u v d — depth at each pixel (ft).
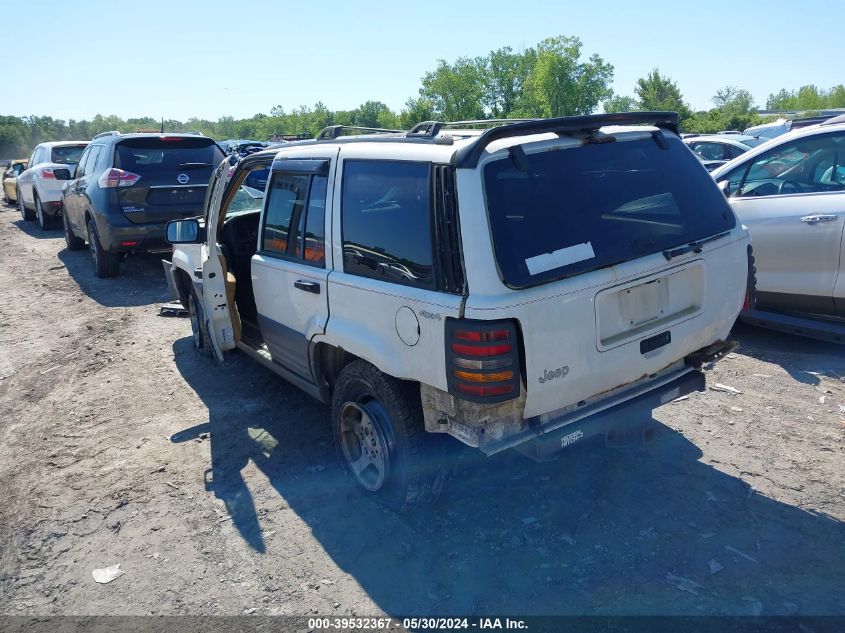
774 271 19.66
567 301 10.25
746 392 17.11
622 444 11.88
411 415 12.02
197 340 22.85
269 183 15.74
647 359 11.38
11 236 50.57
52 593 11.57
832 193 18.53
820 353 19.34
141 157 31.71
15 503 14.37
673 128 13.17
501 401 9.96
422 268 10.85
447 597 10.77
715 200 12.76
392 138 12.71
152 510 13.82
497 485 13.73
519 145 10.64
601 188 11.30
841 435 14.73
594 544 11.69
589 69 274.36
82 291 32.45
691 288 11.91
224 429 17.22
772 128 52.95
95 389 20.38
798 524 11.82
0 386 21.03
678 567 10.98
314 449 15.89
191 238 18.34
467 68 295.07
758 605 10.06
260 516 13.37
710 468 13.74
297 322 14.62
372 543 12.28
